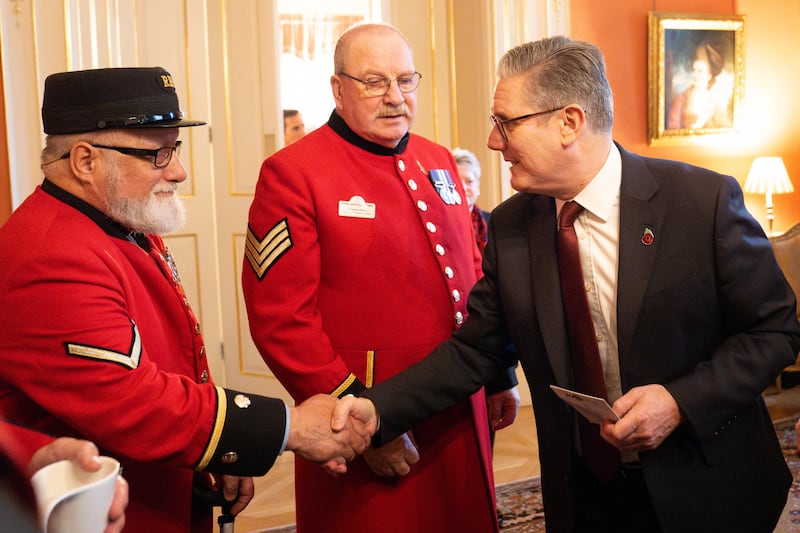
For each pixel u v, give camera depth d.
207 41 4.96
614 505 1.77
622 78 5.98
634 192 1.65
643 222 1.63
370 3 5.45
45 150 1.66
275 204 2.01
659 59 6.04
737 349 1.60
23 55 4.31
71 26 4.41
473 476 2.12
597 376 1.69
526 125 1.65
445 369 1.89
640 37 6.02
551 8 5.45
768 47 6.67
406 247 2.07
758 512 1.68
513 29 5.32
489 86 5.29
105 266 1.57
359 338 2.03
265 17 4.92
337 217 2.02
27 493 0.71
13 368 1.50
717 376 1.57
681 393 1.56
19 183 4.34
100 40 4.51
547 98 1.63
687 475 1.62
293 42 6.13
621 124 6.03
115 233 1.68
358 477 2.04
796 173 6.88
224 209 5.04
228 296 5.10
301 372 1.93
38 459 1.12
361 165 2.09
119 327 1.54
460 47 5.42
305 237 1.99
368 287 2.03
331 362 1.95
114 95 1.63
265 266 1.99
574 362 1.71
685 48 6.16
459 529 2.10
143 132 1.65
